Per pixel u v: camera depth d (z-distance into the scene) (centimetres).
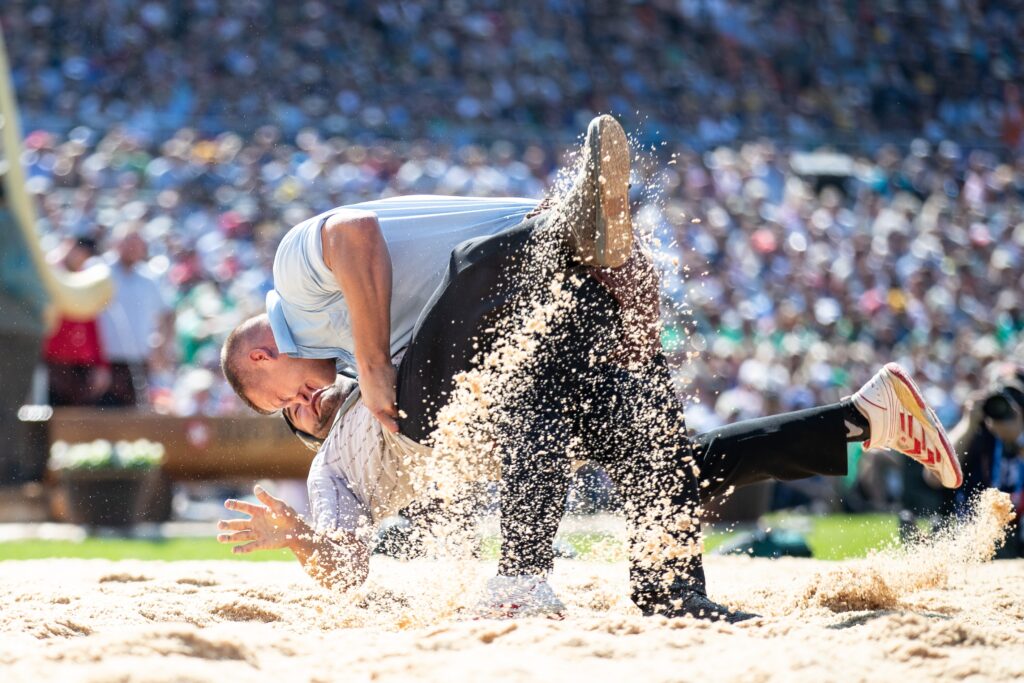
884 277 6078
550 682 754
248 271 4984
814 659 796
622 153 994
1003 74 8756
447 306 1074
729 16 8519
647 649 840
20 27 6975
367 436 1166
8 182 3359
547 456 1023
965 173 7325
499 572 1030
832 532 2992
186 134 6147
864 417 1176
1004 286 6216
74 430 3519
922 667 794
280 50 7244
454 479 1084
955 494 2058
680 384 1155
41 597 1262
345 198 5784
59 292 3494
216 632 842
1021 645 866
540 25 7994
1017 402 2058
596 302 1044
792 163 7156
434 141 6625
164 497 3544
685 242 5775
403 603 1232
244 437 3566
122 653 782
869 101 8456
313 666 808
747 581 1514
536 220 1071
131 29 7094
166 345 4162
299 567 1716
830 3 8725
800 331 5400
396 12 7688
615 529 1277
